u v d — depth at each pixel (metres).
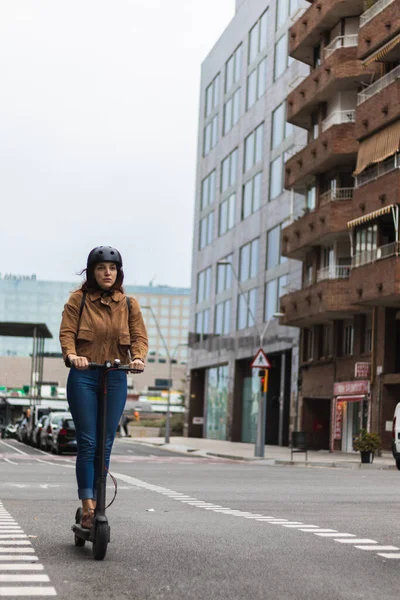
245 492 16.73
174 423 84.19
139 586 6.00
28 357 175.00
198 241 80.12
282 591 5.91
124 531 9.27
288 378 57.28
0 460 33.19
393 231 41.34
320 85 46.94
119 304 7.72
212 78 78.44
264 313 61.69
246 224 66.81
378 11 42.47
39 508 12.38
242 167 68.56
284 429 56.69
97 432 7.52
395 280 38.59
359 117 43.00
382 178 40.62
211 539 8.68
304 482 20.73
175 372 194.50
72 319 7.65
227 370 70.19
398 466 30.88
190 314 80.75
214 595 5.73
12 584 5.93
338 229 44.94
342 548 8.16
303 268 51.81
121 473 23.61
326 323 50.06
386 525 10.49
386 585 6.24
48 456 38.41
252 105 66.94
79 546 7.90
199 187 80.69
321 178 48.69
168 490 16.92
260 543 8.43
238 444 60.41
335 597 5.73
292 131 57.94
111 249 7.71
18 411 124.44
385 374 41.75
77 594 5.66
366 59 43.09
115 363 7.38
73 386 7.46
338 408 46.75
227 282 70.88
